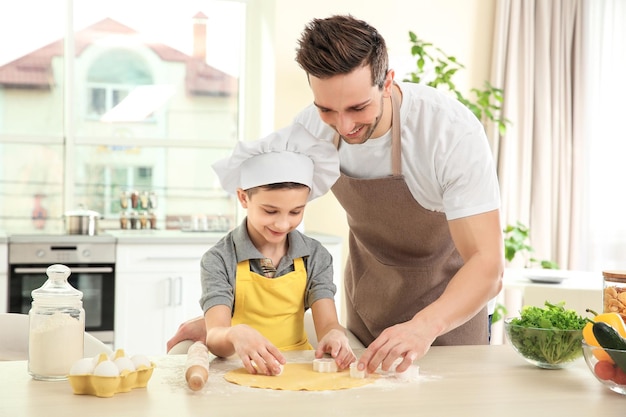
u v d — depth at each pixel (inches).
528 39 207.5
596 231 218.7
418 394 58.7
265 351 64.0
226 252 79.0
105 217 202.1
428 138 77.4
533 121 210.8
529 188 210.2
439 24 202.8
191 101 207.9
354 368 63.6
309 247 82.0
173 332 178.4
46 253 170.7
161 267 177.3
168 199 206.2
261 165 75.1
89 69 201.2
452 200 75.2
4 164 195.5
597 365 60.3
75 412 52.6
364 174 83.3
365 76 66.6
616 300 69.4
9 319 82.8
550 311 69.5
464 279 70.5
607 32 217.2
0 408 53.3
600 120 218.4
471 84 206.2
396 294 89.2
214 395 57.3
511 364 69.5
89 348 81.3
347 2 195.2
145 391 58.1
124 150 203.2
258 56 204.1
